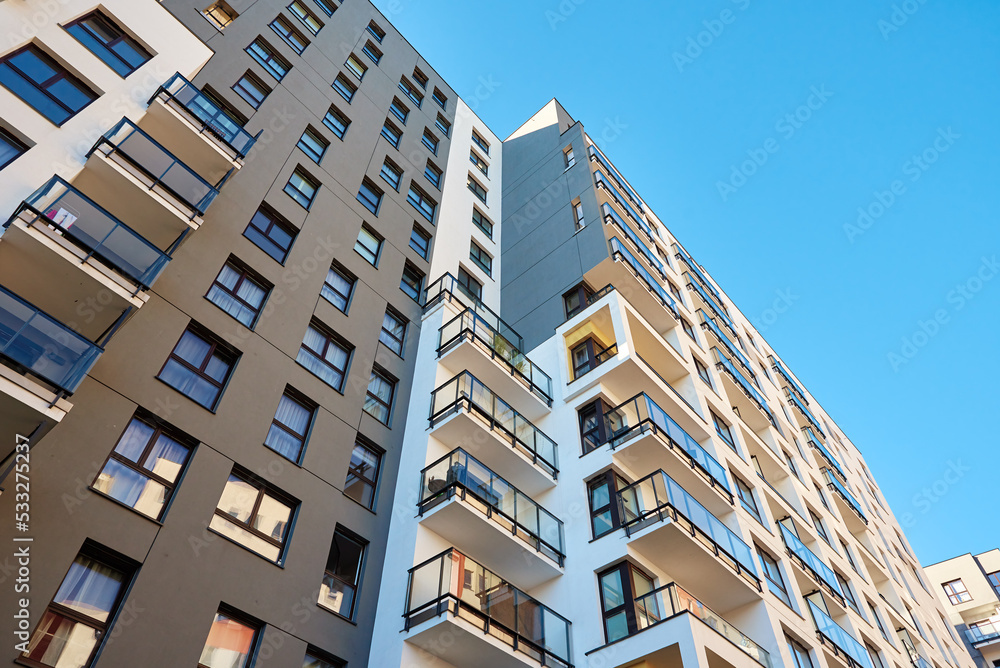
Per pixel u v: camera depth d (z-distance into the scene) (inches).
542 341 971.3
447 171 1280.8
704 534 671.8
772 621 698.2
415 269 984.3
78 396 502.6
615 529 676.1
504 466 747.4
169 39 732.0
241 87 904.9
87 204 515.8
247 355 648.4
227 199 748.0
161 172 618.2
